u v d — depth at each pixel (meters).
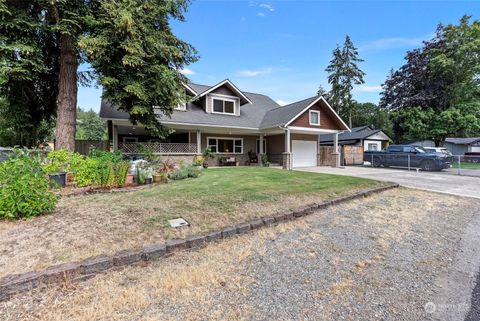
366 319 2.13
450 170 15.05
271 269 2.93
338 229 4.33
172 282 2.58
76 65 9.01
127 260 2.90
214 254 3.26
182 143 15.66
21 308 2.16
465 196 7.19
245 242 3.66
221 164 17.06
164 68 9.03
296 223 4.54
